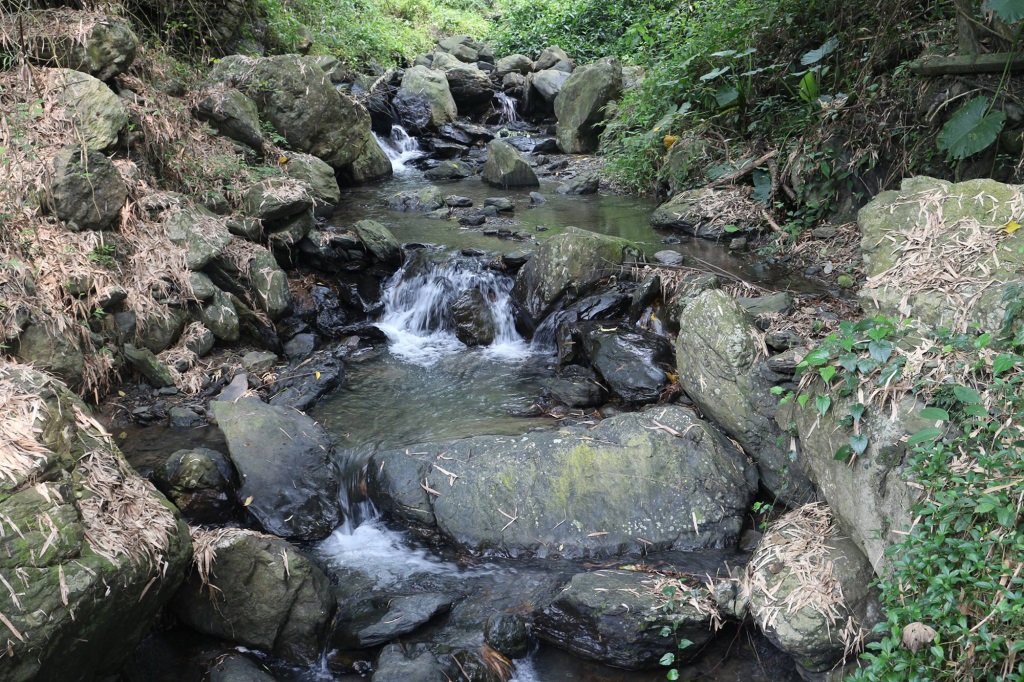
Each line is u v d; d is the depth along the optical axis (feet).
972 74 19.81
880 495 10.70
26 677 8.61
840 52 24.75
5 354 15.07
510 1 58.65
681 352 15.26
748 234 23.52
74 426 10.86
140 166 20.67
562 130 36.60
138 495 10.88
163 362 17.85
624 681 11.42
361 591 12.75
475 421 16.35
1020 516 9.46
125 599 9.77
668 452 14.15
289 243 21.58
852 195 22.65
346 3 44.09
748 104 27.09
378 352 20.12
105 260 17.70
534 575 13.00
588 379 17.44
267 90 27.22
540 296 19.88
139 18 27.45
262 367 18.44
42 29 20.38
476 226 25.02
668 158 27.91
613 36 49.47
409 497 14.25
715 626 11.70
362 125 30.37
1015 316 11.06
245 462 14.46
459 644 11.72
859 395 11.16
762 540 12.40
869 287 13.15
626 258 20.80
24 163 17.62
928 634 9.41
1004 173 19.62
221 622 11.84
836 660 10.89
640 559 13.16
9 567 8.70
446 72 42.04
